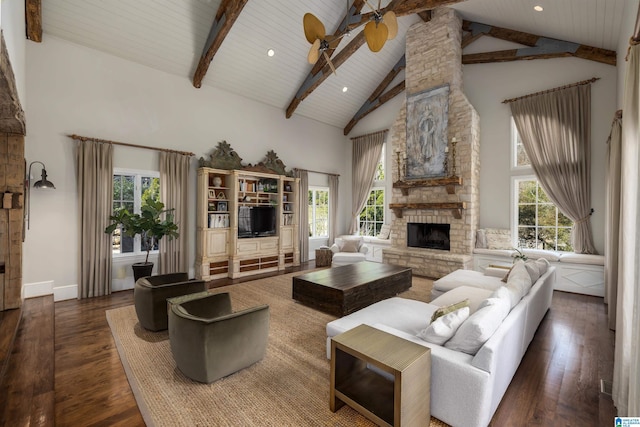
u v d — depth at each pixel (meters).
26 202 4.01
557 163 5.11
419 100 6.23
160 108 5.23
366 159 8.04
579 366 2.55
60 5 3.99
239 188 6.07
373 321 2.53
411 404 1.63
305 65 6.31
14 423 1.77
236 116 6.28
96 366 2.52
